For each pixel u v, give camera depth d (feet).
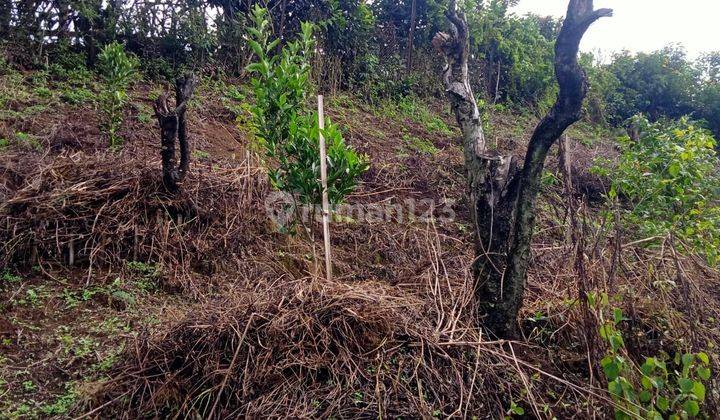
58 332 12.69
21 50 25.00
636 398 10.91
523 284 13.02
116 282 14.53
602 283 13.14
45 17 26.14
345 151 15.39
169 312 13.61
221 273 15.94
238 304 11.93
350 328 11.54
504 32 46.29
